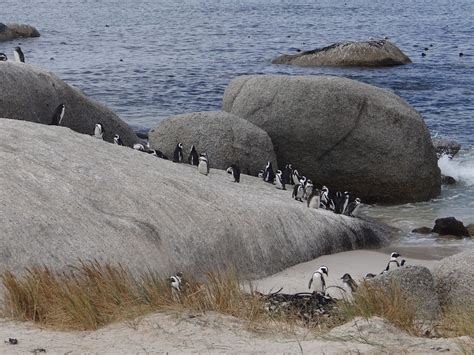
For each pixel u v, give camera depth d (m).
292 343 11.93
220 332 12.51
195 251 19.30
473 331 13.19
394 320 13.54
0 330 12.76
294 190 25.38
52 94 30.28
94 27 101.00
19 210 17.72
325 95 29.86
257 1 164.50
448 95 52.03
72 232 17.84
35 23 107.00
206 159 24.97
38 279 14.43
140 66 63.97
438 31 100.12
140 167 21.55
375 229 24.89
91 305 13.41
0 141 20.08
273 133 30.42
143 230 18.77
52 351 11.55
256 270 20.30
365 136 29.66
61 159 20.12
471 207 29.56
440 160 34.12
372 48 65.81
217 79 57.62
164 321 12.90
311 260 21.94
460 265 16.91
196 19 116.06
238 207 21.22
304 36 93.94
